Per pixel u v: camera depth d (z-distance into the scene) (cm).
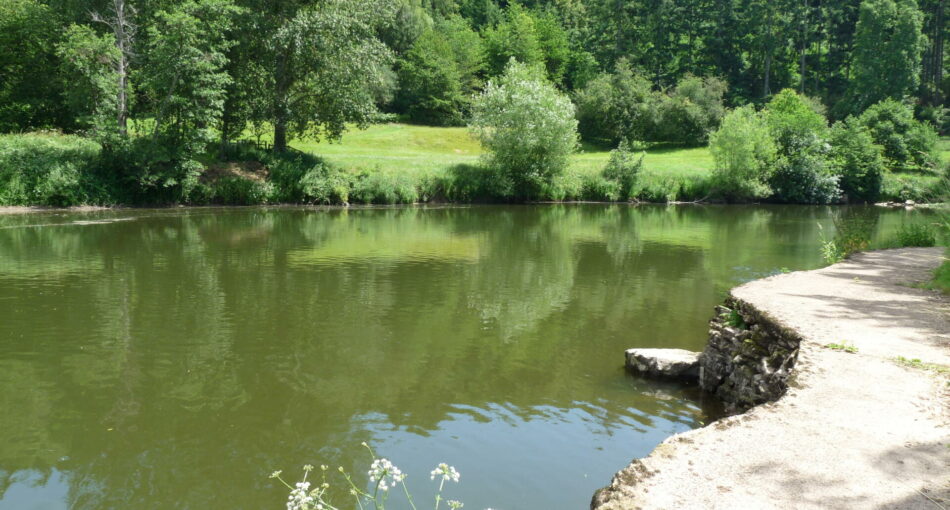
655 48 9675
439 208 3962
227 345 1123
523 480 659
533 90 4394
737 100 8769
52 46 3659
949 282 1109
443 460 706
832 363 691
